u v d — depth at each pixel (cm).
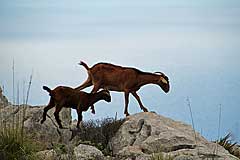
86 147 1839
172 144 1888
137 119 2067
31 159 1712
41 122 2036
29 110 2091
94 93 2077
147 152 1884
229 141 2092
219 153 1838
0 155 1689
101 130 2088
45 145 1956
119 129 2058
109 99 2098
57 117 2042
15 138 1748
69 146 1856
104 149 1997
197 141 1945
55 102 2036
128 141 1991
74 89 2055
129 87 2147
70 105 2053
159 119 2072
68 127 2128
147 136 1981
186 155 1784
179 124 2080
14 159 1688
